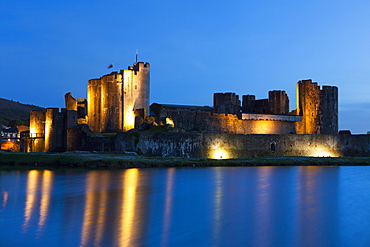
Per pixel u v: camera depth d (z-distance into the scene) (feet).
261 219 100.07
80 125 267.18
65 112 282.56
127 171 198.29
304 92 371.15
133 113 298.97
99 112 309.63
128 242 81.00
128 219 98.07
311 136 299.99
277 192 140.46
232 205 116.26
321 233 88.84
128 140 249.34
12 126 513.45
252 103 397.19
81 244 79.66
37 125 296.30
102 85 305.94
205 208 111.75
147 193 134.62
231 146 278.05
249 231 89.66
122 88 299.17
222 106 358.23
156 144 254.27
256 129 350.84
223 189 145.59
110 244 79.71
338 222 97.91
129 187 146.72
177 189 144.15
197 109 329.11
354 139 311.68
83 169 204.44
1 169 199.82
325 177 184.96
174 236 85.15
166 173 192.95
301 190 145.48
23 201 118.62
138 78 303.48
